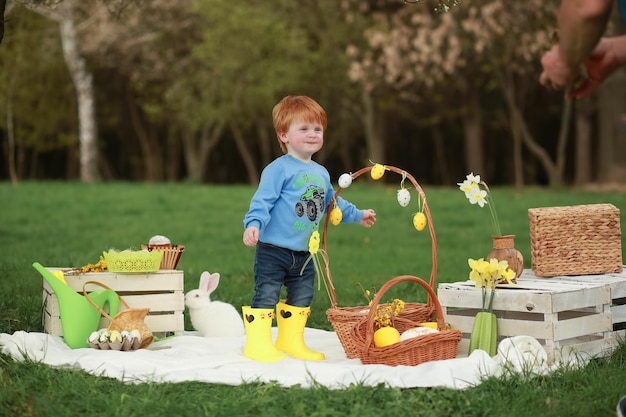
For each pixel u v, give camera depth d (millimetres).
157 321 5645
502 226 13281
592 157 28547
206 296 5738
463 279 8375
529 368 4414
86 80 24500
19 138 27938
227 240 12242
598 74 7398
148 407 3881
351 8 24672
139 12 24141
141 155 33438
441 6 5531
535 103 30047
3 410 3889
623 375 4316
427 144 33750
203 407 3900
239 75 24719
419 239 12320
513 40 22141
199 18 25984
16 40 22328
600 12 6152
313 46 26062
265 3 24781
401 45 23016
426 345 4555
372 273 9062
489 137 32344
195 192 18875
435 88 26578
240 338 5520
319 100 26078
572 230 5227
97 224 13773
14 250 10453
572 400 3996
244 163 34500
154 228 13422
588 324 4820
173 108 26609
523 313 5211
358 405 3852
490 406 3891
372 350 4574
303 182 5098
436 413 3832
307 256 5172
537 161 33531
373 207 16047
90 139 24578
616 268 5312
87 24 24391
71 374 4387
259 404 3924
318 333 5844
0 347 4863
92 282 5375
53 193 18203
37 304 6395
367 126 26062
